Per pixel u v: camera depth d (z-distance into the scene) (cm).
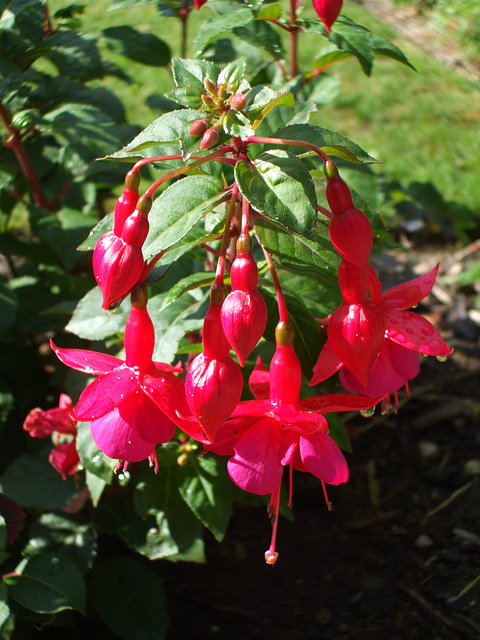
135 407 30
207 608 49
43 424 43
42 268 58
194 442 44
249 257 29
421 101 118
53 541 46
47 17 51
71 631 47
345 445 44
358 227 29
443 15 141
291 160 30
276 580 51
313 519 56
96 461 41
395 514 56
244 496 45
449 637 46
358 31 45
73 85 49
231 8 47
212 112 32
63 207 58
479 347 73
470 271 81
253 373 33
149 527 46
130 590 46
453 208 87
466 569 50
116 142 48
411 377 31
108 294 30
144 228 29
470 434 63
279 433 30
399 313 32
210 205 32
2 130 49
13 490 45
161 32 122
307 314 35
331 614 48
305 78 51
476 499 56
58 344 55
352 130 108
